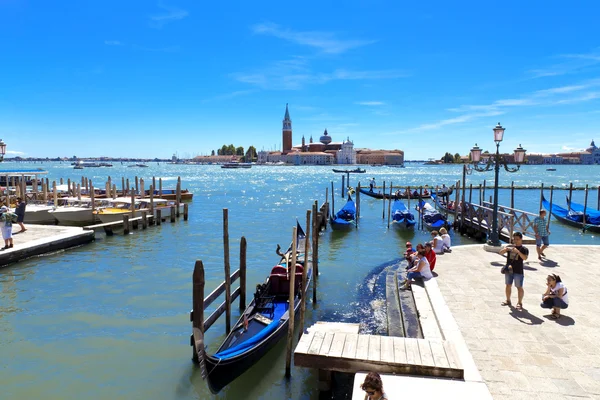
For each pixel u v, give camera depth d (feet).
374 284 48.37
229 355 27.12
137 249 68.85
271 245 74.38
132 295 45.52
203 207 137.08
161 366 30.32
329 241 77.77
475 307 31.32
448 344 23.49
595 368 22.31
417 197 163.12
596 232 86.07
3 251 55.36
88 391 27.09
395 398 19.07
